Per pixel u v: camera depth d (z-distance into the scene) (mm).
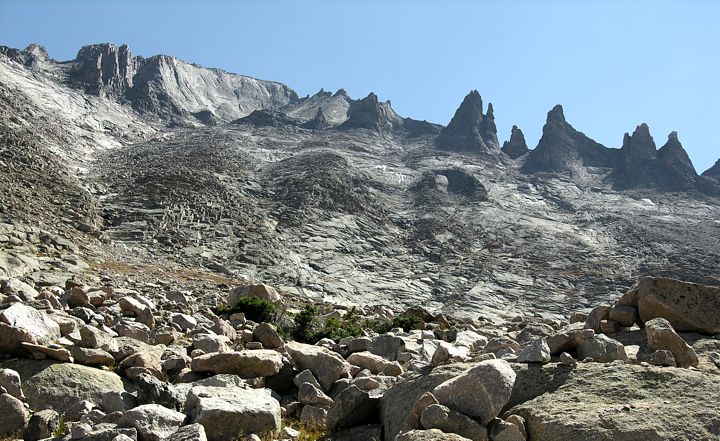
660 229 123625
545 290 85188
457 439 9125
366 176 126000
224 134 151625
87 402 11320
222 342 16328
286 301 39688
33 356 12672
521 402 10641
